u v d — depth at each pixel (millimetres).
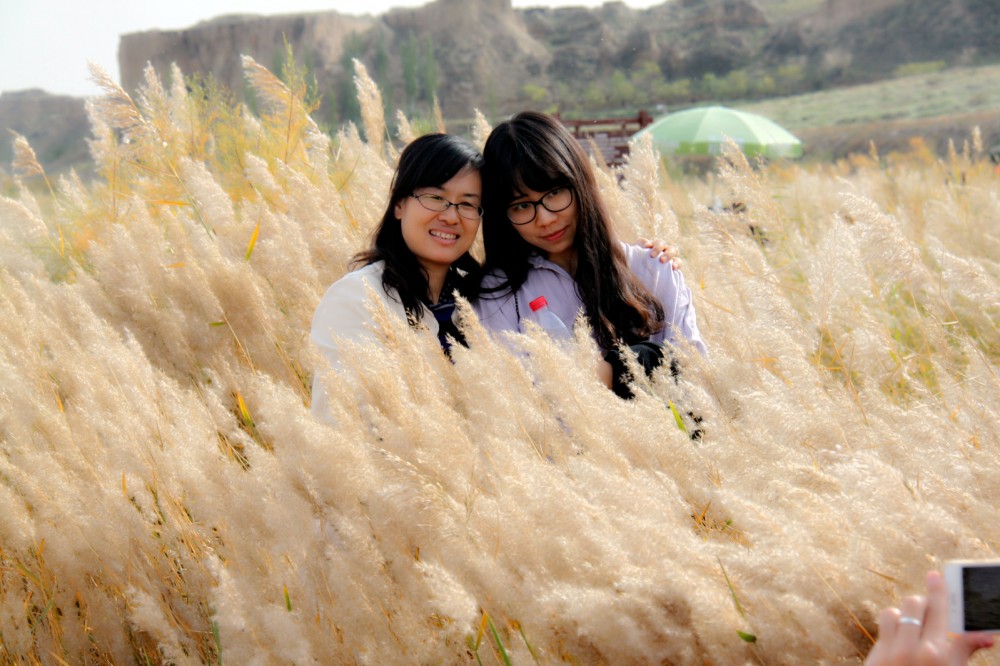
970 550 1456
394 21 132750
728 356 2465
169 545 2289
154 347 3414
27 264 4297
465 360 2174
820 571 1527
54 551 2230
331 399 2068
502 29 130875
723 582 1604
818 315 2564
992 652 1405
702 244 3648
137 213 3824
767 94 104125
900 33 100625
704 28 123375
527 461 1853
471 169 2830
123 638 2164
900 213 5387
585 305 2980
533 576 1733
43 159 118562
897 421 2051
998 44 92188
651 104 112625
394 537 1833
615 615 1580
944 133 55906
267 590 1917
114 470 2389
